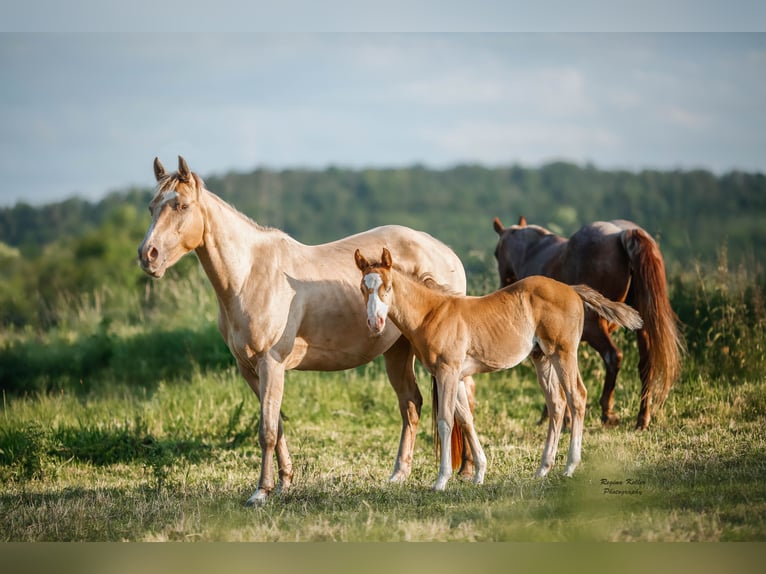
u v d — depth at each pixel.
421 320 10.49
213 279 10.35
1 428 14.12
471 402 11.58
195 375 18.19
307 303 10.63
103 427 14.52
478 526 8.69
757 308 16.86
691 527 8.23
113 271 34.94
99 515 10.12
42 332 25.45
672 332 13.20
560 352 10.71
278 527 9.09
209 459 13.31
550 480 10.41
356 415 16.05
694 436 12.41
